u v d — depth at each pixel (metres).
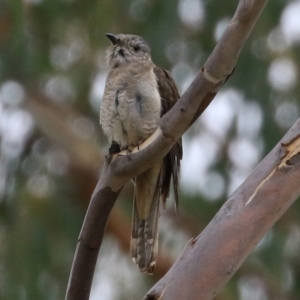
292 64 12.56
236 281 12.38
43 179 12.99
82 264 5.34
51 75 12.99
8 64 12.04
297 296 12.62
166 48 11.87
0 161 12.92
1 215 12.54
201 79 4.85
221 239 5.05
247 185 5.17
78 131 13.73
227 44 4.71
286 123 12.19
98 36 12.79
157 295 4.98
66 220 12.73
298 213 12.61
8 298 11.79
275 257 12.41
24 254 12.15
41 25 12.48
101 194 5.28
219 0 12.01
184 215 12.59
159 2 12.02
